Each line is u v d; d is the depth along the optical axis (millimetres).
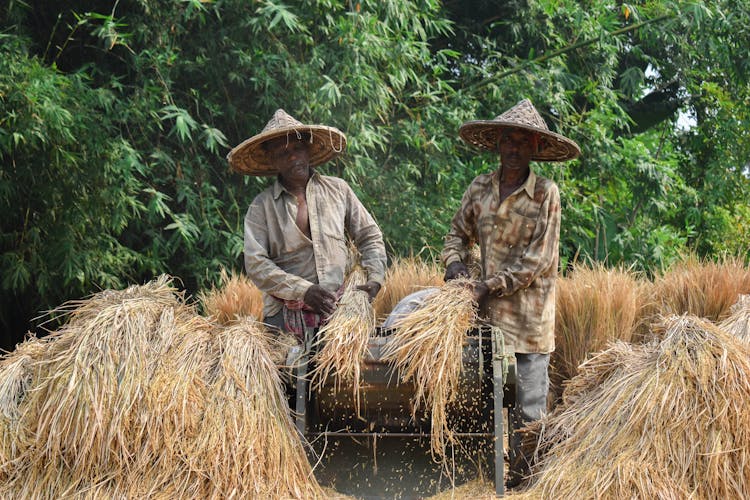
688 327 3918
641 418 3719
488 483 3992
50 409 3654
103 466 3600
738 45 10609
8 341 7996
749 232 12328
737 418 3611
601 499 3551
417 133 8688
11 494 3623
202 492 3559
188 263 7973
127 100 7621
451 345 3791
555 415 4184
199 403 3670
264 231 4438
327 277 4352
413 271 6742
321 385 3938
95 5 7895
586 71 10805
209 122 8180
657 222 12156
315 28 8258
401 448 4105
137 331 3775
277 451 3680
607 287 6203
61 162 6832
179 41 8008
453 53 9109
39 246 7117
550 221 4340
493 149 4816
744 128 12086
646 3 10883
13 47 6645
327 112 7930
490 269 4430
